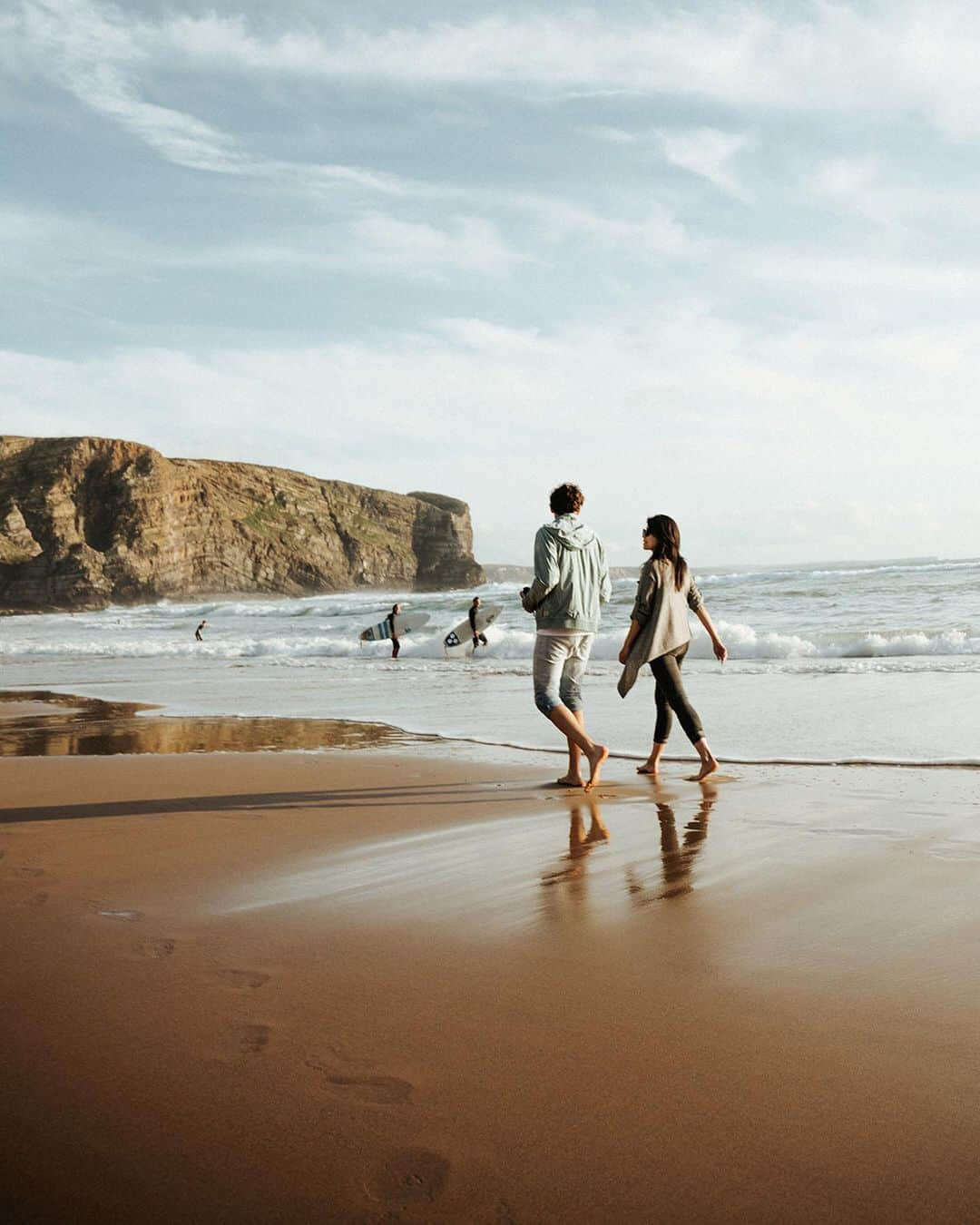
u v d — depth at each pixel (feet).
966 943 8.05
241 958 8.17
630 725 25.48
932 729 22.08
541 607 17.53
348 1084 5.81
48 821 14.35
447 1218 4.51
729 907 9.33
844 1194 4.62
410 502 499.10
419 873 11.10
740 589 107.55
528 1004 7.04
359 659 65.31
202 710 33.88
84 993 7.37
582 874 10.86
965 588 91.20
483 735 24.86
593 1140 5.15
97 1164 4.96
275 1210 4.58
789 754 19.57
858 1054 6.05
